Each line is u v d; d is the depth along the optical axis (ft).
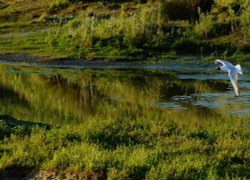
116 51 141.49
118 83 113.70
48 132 65.72
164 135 67.00
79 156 52.37
